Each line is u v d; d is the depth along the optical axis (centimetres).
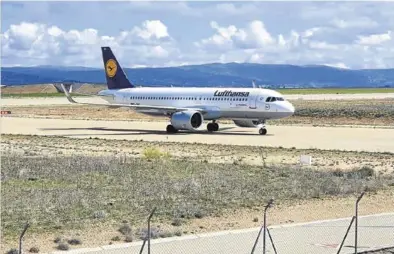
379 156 5731
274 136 7738
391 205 3353
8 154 5606
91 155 5619
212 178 4172
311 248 2317
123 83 9550
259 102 7769
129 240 2452
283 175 4400
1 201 3197
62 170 4403
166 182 3953
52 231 2594
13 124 9669
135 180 4034
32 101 18600
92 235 2541
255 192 3656
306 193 3622
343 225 2750
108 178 4106
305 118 11450
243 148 6278
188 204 3222
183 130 8575
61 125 9562
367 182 4066
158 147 6341
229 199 3406
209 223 2833
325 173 4506
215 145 6544
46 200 3238
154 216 2938
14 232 2556
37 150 6041
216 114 8106
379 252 2270
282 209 3192
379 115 11288
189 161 5184
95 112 13138
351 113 11688
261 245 2361
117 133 8144
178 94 8562
